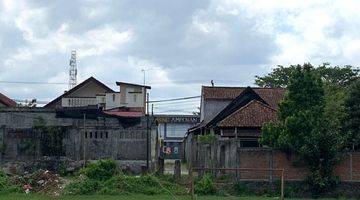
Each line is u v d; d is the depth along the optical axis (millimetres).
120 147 49375
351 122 37531
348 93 38750
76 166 47219
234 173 35688
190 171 32031
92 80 70562
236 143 35938
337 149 34750
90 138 49312
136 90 67812
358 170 35250
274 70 78000
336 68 71875
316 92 36094
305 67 36562
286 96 36438
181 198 32000
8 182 35438
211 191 34906
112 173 37000
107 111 56156
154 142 50750
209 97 62688
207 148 43875
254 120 44156
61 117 50250
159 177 37562
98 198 31891
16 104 69250
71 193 33969
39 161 47844
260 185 35219
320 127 34875
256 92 57156
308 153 34562
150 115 55156
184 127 89688
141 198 31984
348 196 34969
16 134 48656
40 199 31031
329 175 34938
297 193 35062
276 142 35531
